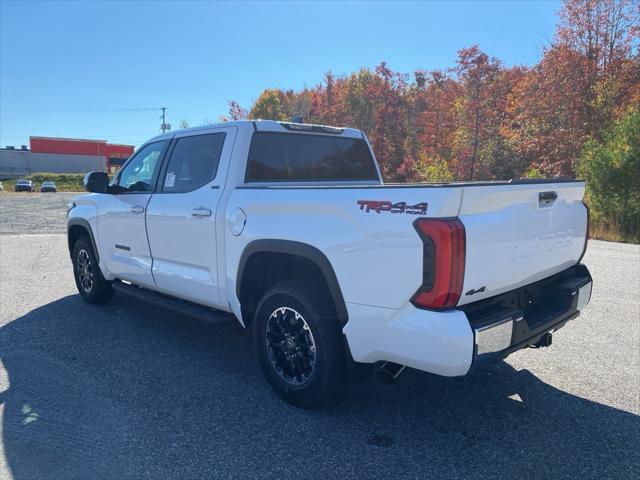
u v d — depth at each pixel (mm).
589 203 14625
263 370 3775
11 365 4344
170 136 4875
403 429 3295
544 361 4438
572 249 3748
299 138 4645
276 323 3672
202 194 4242
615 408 3582
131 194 5090
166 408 3566
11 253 10352
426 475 2791
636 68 22406
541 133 23969
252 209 3711
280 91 48031
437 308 2723
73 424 3330
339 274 3143
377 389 3902
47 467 2850
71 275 8125
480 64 24125
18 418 3410
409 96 33719
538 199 3244
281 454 2996
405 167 27875
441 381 4051
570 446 3092
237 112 33562
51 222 18109
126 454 2982
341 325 3281
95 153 98375
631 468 2861
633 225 13484
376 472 2820
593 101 22500
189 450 3031
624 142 14188
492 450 3049
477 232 2742
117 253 5453
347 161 5109
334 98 34844
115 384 3963
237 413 3500
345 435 3217
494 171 24828
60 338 5051
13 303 6367
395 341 2898
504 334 2879
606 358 4496
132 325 5484
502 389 3895
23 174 93938
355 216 3031
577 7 22703
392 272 2852
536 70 25094
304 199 3336
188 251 4371
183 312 4453
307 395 3459
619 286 7305
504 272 2986
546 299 3686
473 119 24781
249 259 3801
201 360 4484
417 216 2736
